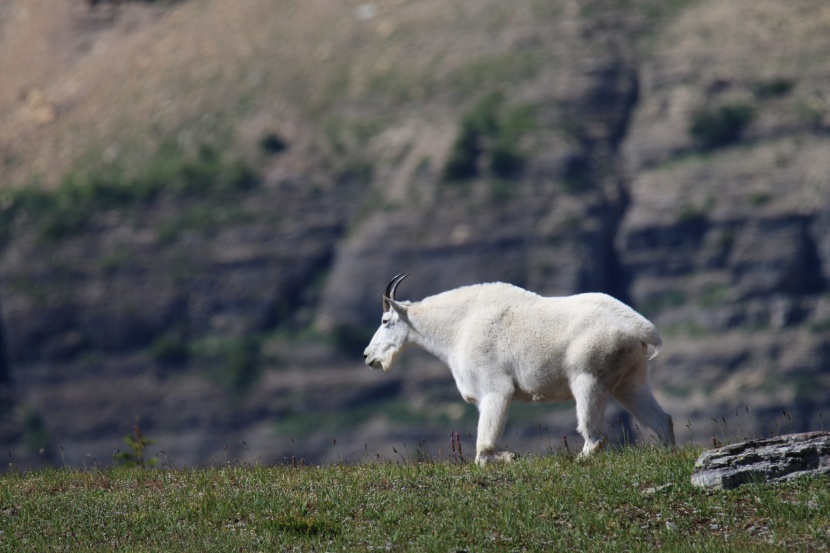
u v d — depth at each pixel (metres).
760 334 172.62
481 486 24.20
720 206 187.62
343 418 175.00
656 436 27.27
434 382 174.75
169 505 24.22
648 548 20.09
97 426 185.00
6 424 185.75
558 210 190.50
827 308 175.38
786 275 179.12
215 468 28.19
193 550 21.31
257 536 21.94
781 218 183.25
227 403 181.88
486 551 20.52
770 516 20.94
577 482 23.31
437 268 189.62
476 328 28.62
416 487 24.28
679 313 180.88
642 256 188.75
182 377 186.50
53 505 24.58
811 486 21.70
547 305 27.95
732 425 160.75
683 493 22.20
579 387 26.78
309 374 182.12
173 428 182.50
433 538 21.08
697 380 168.62
